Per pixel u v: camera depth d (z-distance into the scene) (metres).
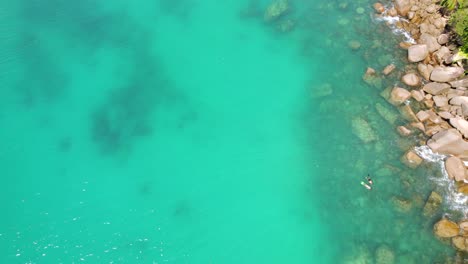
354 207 23.16
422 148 24.34
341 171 24.61
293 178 25.00
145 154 26.81
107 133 27.88
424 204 22.44
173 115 28.61
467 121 24.31
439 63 27.50
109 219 23.89
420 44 28.38
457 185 22.77
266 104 28.58
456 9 29.03
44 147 27.19
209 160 26.36
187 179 25.62
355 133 25.88
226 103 29.02
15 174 25.89
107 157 26.75
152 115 28.67
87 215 24.08
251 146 26.73
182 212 24.14
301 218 23.38
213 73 30.67
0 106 28.92
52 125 28.28
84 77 30.73
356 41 30.27
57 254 22.41
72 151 27.03
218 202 24.52
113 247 22.70
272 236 22.92
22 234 23.20
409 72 27.69
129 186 25.41
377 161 24.48
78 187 25.38
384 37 30.12
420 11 30.22
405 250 21.17
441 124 24.88
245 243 22.72
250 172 25.66
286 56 30.84
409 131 25.03
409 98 26.33
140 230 23.44
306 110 27.77
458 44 27.52
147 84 30.34
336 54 30.00
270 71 30.20
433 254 20.84
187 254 22.44
